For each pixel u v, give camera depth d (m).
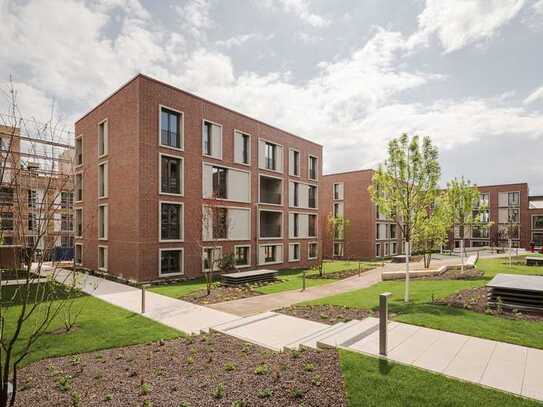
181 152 19.45
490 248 48.69
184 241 19.20
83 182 23.55
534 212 49.84
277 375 5.00
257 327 8.21
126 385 5.25
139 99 17.58
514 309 8.44
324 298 12.27
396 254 44.06
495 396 4.16
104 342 7.55
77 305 11.41
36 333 4.30
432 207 15.50
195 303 12.05
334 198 42.19
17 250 5.54
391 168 11.48
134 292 14.41
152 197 17.86
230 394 4.61
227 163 22.36
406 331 6.84
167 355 6.58
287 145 28.05
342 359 5.35
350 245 40.22
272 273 18.34
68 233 21.02
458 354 5.56
